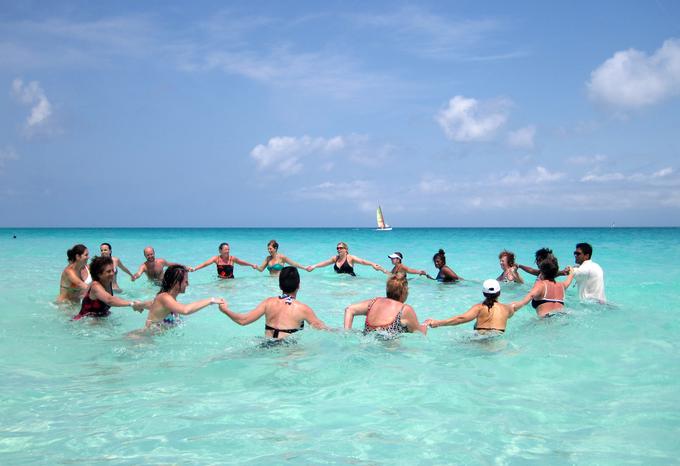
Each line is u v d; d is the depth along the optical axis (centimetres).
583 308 950
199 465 357
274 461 364
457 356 643
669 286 1278
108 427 425
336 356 634
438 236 5981
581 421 443
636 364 616
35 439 400
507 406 478
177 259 2362
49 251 2758
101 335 761
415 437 409
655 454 380
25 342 717
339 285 1360
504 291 1202
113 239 4894
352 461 365
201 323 872
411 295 1177
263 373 574
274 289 1273
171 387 529
